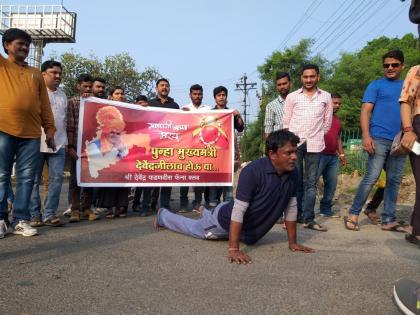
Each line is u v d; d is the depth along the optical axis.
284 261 3.66
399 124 5.16
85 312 2.48
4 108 4.48
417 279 3.16
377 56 31.53
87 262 3.53
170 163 6.72
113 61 28.52
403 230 5.20
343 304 2.65
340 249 4.18
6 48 4.63
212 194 7.20
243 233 4.20
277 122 6.16
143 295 2.76
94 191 6.68
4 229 4.62
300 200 5.84
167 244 4.27
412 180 10.65
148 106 6.83
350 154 15.45
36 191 5.42
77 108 6.21
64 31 28.89
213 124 6.93
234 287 2.94
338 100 6.76
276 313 2.50
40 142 4.87
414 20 2.49
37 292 2.79
